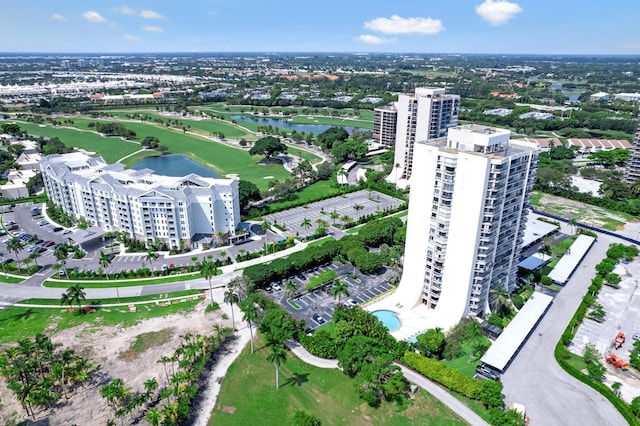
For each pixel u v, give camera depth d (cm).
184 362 12962
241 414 11806
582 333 15462
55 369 12556
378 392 12419
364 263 18688
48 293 17712
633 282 19012
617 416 11794
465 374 13350
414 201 15350
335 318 15312
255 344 14588
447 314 15350
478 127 15125
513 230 15712
